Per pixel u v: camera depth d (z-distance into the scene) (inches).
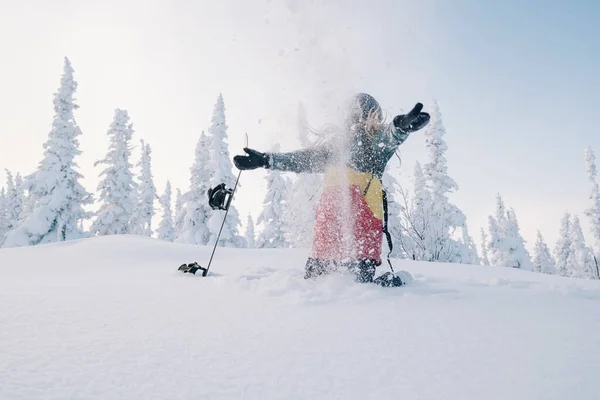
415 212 697.6
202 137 1045.8
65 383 33.2
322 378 37.5
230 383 35.5
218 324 55.5
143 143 1405.0
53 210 893.2
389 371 39.7
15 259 260.8
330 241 101.9
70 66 962.7
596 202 1127.0
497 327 58.0
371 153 109.3
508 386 36.4
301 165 107.0
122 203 1049.5
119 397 31.4
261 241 1013.2
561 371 40.2
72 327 50.2
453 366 41.4
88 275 134.0
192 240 958.4
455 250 741.3
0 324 49.6
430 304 75.3
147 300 70.9
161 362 39.5
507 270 207.6
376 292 82.7
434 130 900.0
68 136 940.0
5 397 29.7
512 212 1424.7
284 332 52.6
